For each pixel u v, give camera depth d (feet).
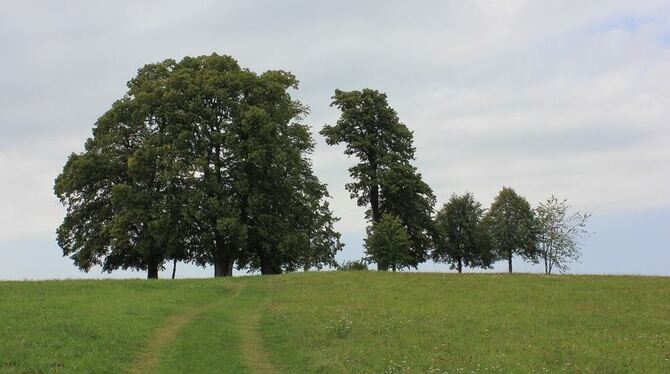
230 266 185.26
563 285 130.21
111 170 185.37
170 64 196.75
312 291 124.88
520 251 294.66
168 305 103.60
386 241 187.93
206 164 175.83
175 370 63.82
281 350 74.84
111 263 193.26
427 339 78.33
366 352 71.72
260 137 177.78
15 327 74.79
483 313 97.60
